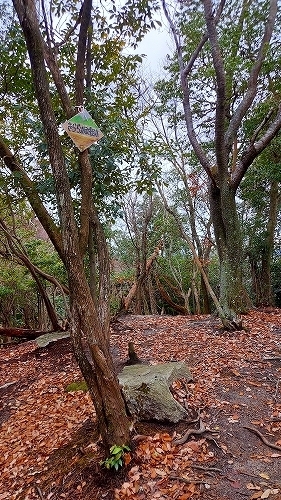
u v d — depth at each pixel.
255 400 4.12
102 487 2.86
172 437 3.35
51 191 4.21
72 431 3.93
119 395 3.00
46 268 12.58
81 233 3.17
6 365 7.08
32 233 12.77
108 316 3.24
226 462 3.03
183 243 16.06
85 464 3.12
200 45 7.23
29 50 2.79
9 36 4.96
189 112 7.87
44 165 4.98
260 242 12.77
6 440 4.28
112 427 2.97
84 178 3.45
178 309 14.73
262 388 4.42
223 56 7.85
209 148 11.38
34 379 6.10
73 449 3.49
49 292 15.43
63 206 2.82
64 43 4.42
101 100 4.45
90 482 2.94
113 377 2.94
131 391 3.68
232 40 7.41
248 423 3.63
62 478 3.11
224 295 7.41
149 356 5.92
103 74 5.26
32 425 4.43
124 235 16.86
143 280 13.02
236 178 7.58
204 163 7.86
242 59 7.82
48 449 3.74
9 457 3.87
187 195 13.80
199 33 7.60
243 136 10.09
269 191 13.12
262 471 2.91
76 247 2.83
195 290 14.73
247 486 2.74
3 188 5.42
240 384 4.53
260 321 7.45
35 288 13.86
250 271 14.34
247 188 12.60
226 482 2.79
